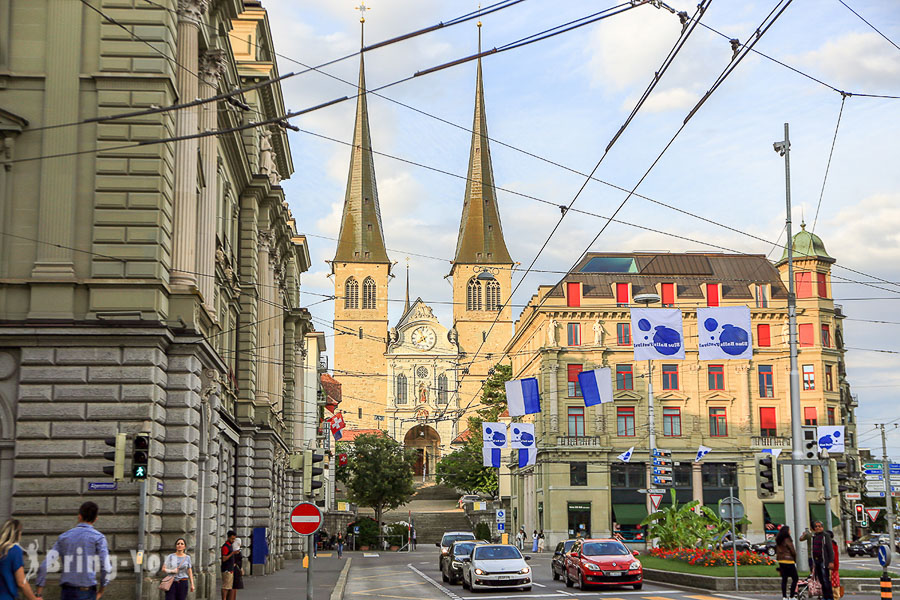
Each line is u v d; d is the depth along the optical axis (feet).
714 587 110.22
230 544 89.04
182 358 88.43
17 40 87.15
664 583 125.90
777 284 284.82
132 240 85.10
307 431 307.78
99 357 83.20
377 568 187.52
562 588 123.24
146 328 83.71
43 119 86.28
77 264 84.89
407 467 368.48
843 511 293.23
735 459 272.51
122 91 86.89
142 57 87.25
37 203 85.46
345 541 313.53
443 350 522.06
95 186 85.35
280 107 168.55
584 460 270.46
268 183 152.15
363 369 523.29
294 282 214.69
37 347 82.94
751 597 100.27
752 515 268.82
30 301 83.51
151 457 83.15
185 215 91.71
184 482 86.84
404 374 520.01
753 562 128.67
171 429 87.40
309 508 80.59
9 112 84.74
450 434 513.86
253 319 149.48
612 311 277.03
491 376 385.09
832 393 274.57
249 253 150.20
